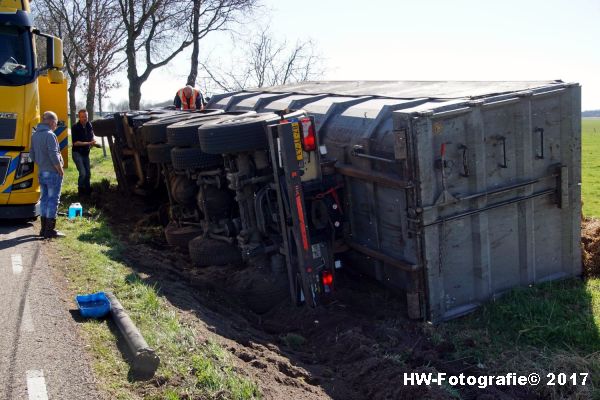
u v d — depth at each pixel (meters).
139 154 12.35
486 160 7.20
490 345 6.50
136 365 5.02
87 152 13.53
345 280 8.38
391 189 7.23
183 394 4.78
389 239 7.45
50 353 5.20
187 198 9.66
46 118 9.00
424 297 7.02
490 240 7.39
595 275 8.24
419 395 5.48
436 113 6.73
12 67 9.80
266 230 8.09
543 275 7.93
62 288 6.79
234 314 7.45
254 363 5.75
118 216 12.42
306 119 7.54
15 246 8.55
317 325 7.20
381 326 6.92
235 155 8.20
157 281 7.56
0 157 9.66
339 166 8.01
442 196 6.86
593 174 19.05
